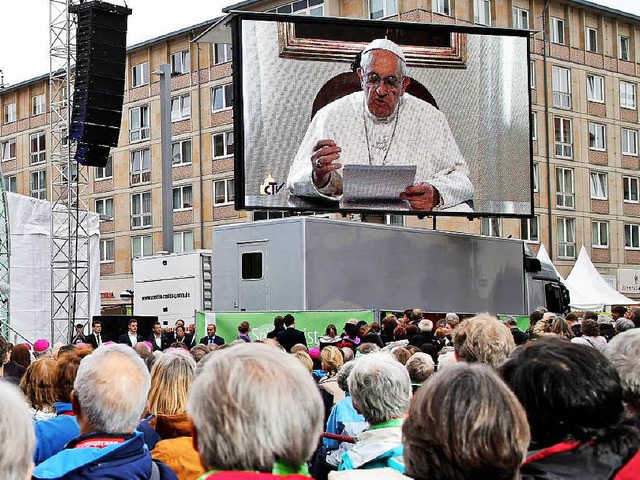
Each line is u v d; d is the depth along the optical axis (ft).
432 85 61.11
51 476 11.75
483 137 62.59
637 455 9.67
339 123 58.54
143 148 160.45
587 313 38.47
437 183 60.64
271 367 8.41
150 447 15.06
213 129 149.79
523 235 137.80
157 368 15.12
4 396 8.41
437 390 8.58
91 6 64.54
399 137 59.88
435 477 8.39
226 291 53.98
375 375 14.16
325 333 47.75
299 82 57.93
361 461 13.37
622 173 152.46
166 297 70.38
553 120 142.92
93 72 65.00
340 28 59.06
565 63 144.87
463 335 16.35
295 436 8.23
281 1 135.74
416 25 60.64
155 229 157.89
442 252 59.36
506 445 8.26
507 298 64.80
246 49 56.90
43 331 79.77
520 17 139.54
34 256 79.77
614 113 151.84
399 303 55.77
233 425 8.09
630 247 153.89
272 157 57.11
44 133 173.68
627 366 12.21
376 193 59.11
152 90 159.53
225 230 54.39
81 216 81.00
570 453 9.68
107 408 12.32
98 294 84.02
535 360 10.09
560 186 143.74
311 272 50.65
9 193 78.23
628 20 154.30
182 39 155.53
